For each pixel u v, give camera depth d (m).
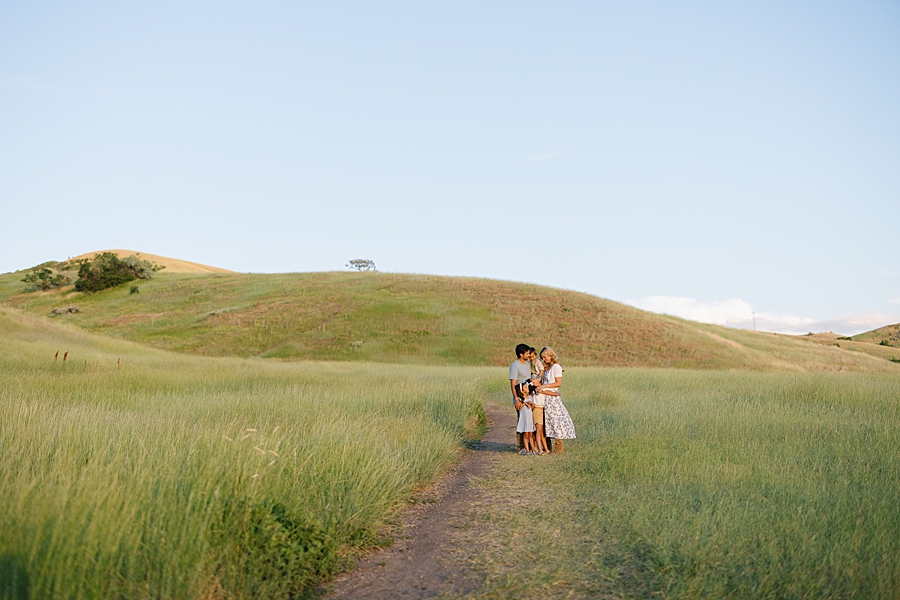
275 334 57.56
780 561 4.16
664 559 4.29
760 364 52.69
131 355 28.30
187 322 63.69
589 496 6.43
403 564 4.78
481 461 9.18
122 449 5.93
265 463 5.53
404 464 7.19
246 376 19.30
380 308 62.97
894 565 3.99
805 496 5.54
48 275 88.31
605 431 10.46
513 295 68.12
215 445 5.82
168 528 4.02
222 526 4.38
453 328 57.00
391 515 6.13
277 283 79.94
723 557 4.27
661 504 5.61
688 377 22.64
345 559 4.81
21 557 3.24
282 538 4.37
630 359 51.28
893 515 4.97
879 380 19.45
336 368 30.02
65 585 3.18
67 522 3.58
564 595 4.00
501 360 50.34
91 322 66.75
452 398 13.73
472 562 4.73
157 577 3.57
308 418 9.88
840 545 4.34
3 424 6.93
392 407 12.32
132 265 89.88
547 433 9.35
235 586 3.90
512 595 4.03
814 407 12.32
